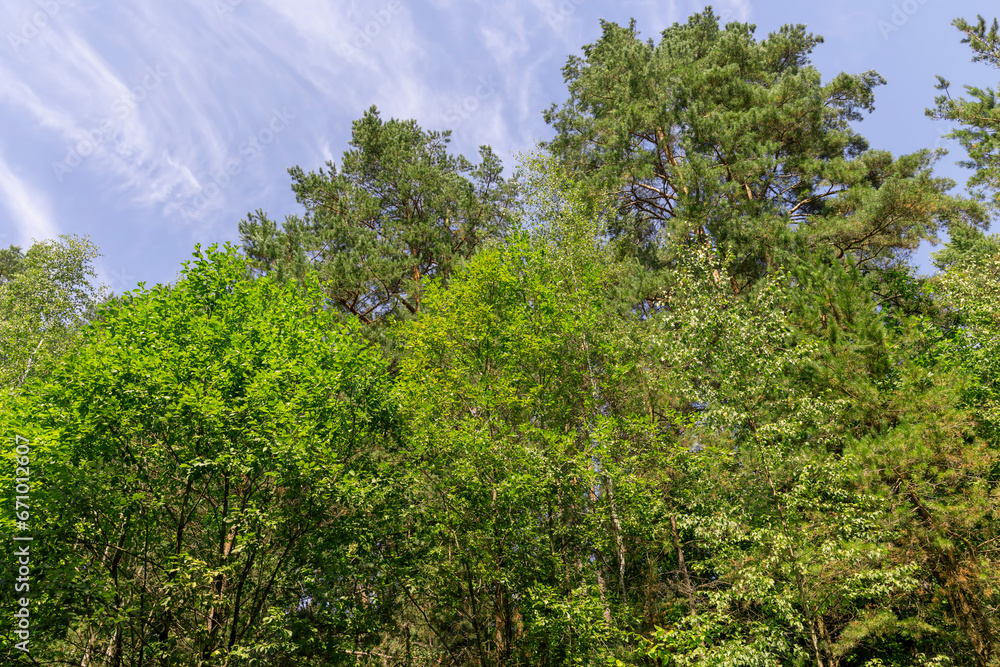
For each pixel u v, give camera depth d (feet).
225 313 39.04
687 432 39.42
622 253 69.31
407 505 37.09
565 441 39.45
